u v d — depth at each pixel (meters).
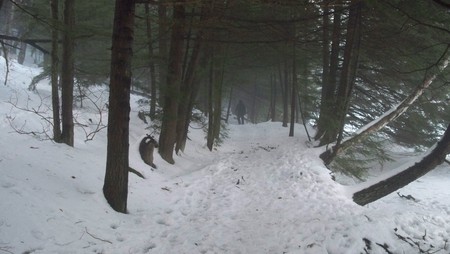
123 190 6.49
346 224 6.36
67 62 8.91
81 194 6.38
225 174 11.11
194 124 18.20
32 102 12.47
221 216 7.21
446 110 16.19
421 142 17.53
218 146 17.34
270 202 8.36
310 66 18.00
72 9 8.51
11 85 14.33
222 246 5.66
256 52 16.78
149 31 11.73
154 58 11.58
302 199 8.63
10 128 8.92
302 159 12.13
